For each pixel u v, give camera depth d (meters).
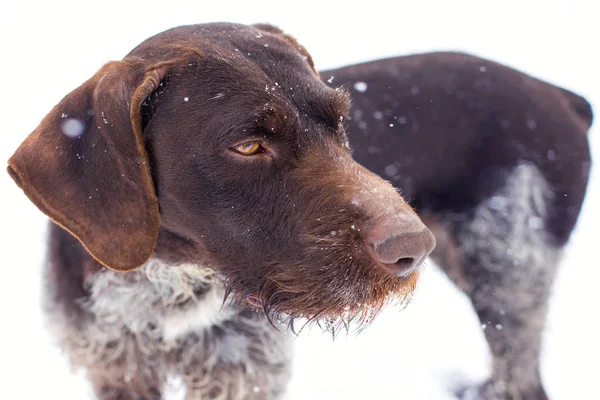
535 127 1.16
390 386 1.20
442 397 1.18
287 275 0.83
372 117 1.13
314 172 0.83
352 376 1.21
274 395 1.02
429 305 1.36
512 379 1.18
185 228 0.87
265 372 1.00
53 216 0.84
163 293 0.93
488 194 1.16
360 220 0.80
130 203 0.83
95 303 0.94
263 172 0.83
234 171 0.83
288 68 0.86
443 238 1.19
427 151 1.15
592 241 1.46
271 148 0.83
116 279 0.93
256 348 0.99
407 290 0.82
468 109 1.15
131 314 0.94
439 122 1.15
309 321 0.84
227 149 0.83
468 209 1.16
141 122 0.85
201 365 0.98
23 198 1.52
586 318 1.30
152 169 0.86
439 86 1.16
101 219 0.83
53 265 0.97
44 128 0.85
